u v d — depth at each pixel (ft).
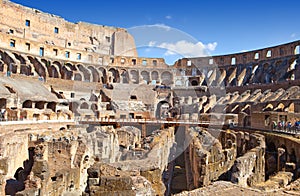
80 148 70.44
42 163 52.54
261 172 71.61
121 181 31.55
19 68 233.55
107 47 348.59
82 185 67.00
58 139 74.08
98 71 275.18
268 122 145.28
